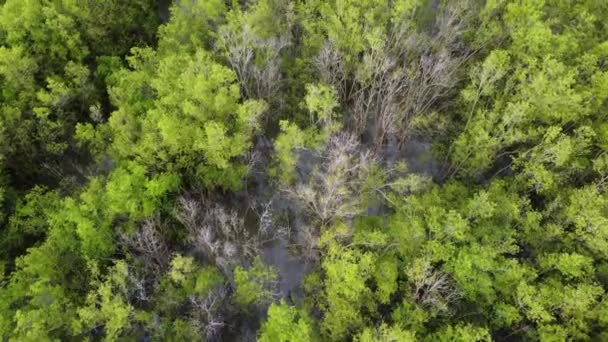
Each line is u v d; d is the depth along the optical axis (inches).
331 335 1378.0
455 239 1457.9
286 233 1708.9
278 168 1772.9
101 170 1825.8
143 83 1711.4
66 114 1854.1
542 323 1382.9
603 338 1331.2
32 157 1803.6
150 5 2201.0
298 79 1897.1
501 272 1400.1
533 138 1585.9
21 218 1674.5
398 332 1206.3
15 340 1235.2
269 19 1828.2
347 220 1585.9
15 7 1753.2
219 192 1777.8
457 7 1781.5
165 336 1450.5
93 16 1920.5
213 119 1574.8
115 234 1512.1
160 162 1585.9
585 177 1670.8
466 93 1614.2
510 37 1863.9
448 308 1401.3
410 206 1519.4
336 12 1833.2
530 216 1466.5
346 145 1589.6
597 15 1886.1
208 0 1771.7
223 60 1809.8
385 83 1849.2
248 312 1567.4
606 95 1604.3
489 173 1851.6
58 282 1454.2
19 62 1667.1
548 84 1533.0
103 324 1407.5
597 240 1375.5
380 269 1398.9
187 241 1642.5
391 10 1812.3
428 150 1932.8
